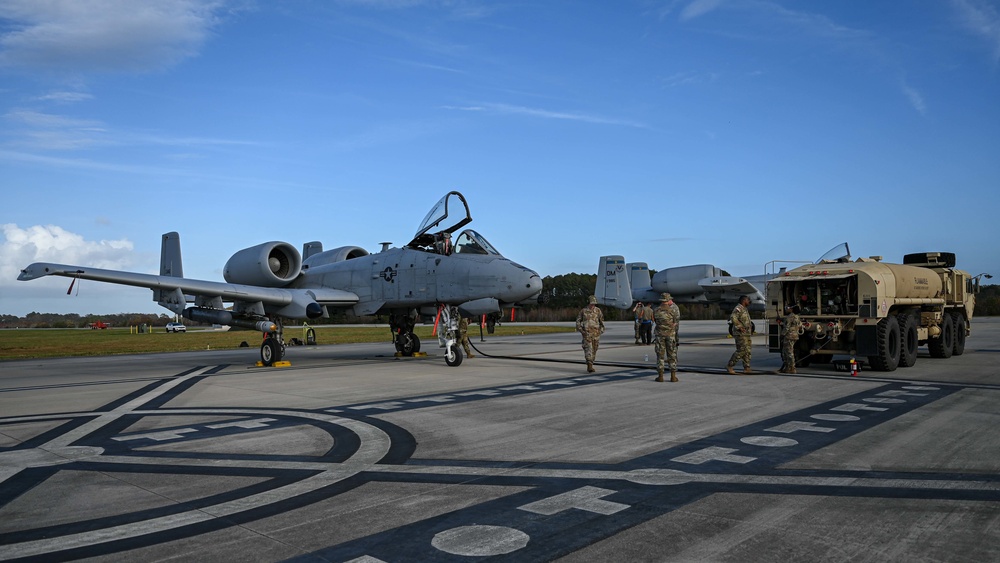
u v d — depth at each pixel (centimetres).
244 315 1712
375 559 351
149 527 408
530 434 703
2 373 1664
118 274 1479
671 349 1203
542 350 2220
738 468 545
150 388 1224
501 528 400
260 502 460
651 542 373
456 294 1584
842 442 644
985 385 1100
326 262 2000
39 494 488
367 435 710
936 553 353
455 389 1122
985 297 7750
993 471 528
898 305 1441
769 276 2998
